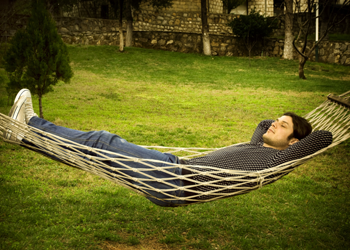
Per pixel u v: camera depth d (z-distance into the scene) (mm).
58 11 24672
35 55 7254
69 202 4086
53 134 3033
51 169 5215
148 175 2941
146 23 25984
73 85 13062
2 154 5730
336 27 27469
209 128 8281
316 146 2998
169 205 3242
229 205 4293
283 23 26750
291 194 4727
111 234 3385
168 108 10508
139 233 3510
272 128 3262
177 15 27109
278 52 24750
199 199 3131
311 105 11320
